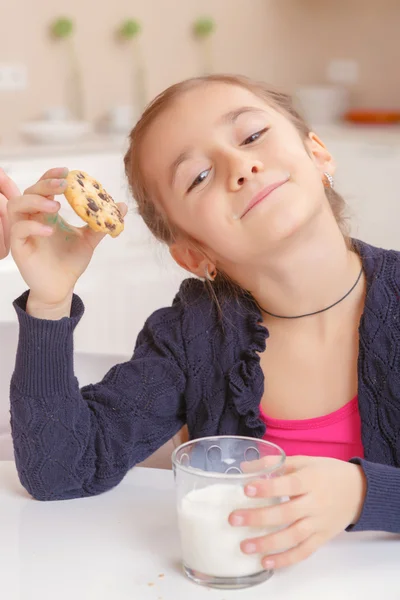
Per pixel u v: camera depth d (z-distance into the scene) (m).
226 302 0.91
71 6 2.91
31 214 0.80
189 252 0.93
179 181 0.86
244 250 0.83
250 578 0.63
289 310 0.89
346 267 0.88
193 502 0.64
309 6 3.52
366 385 0.85
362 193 2.94
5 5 2.77
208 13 3.26
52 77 2.90
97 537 0.69
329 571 0.64
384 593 0.62
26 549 0.68
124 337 2.48
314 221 0.83
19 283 2.23
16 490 0.79
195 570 0.63
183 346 0.90
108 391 0.85
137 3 3.07
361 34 3.49
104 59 3.02
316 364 0.88
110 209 0.80
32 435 0.78
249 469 0.66
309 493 0.66
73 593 0.62
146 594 0.62
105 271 2.42
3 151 2.33
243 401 0.87
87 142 2.65
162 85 3.17
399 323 0.85
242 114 0.85
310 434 0.88
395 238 2.93
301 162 0.84
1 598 0.62
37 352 0.79
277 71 3.49
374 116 3.24
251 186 0.82
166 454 1.01
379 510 0.68
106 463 0.80
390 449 0.84
